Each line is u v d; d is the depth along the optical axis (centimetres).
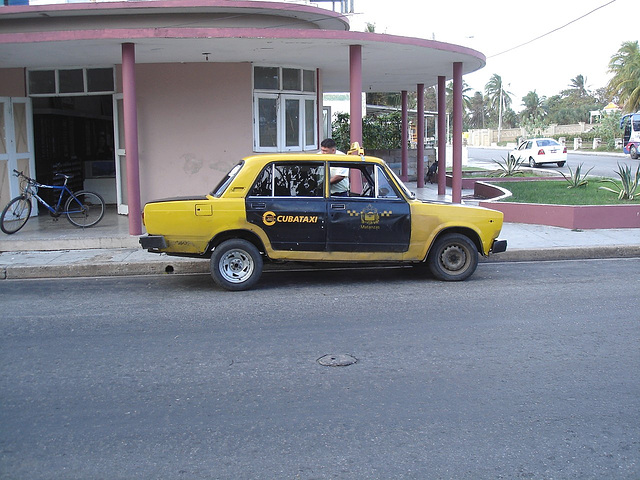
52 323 762
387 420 489
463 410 505
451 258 952
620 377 571
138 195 1204
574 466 420
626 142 4619
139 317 782
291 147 1537
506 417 492
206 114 1445
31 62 1380
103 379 580
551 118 10062
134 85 1173
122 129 1459
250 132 1455
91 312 810
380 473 413
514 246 1172
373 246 916
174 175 1455
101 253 1148
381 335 693
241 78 1437
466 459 430
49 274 1045
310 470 418
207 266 1061
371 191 922
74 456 441
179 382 570
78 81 1446
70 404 527
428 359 618
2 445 459
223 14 1409
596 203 1473
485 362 609
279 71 1482
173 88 1434
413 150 2652
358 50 1252
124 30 1105
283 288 926
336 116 3144
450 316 762
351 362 612
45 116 1689
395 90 2441
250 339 686
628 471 414
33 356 644
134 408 518
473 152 6003
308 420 491
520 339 676
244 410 511
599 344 659
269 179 904
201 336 700
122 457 439
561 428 473
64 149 1791
